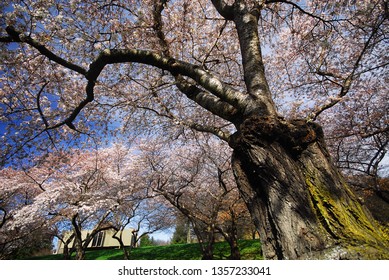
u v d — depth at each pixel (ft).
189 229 81.35
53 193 35.68
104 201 38.75
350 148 37.63
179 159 50.96
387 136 30.53
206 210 61.67
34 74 22.65
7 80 23.17
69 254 51.70
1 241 47.29
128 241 99.96
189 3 21.43
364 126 31.83
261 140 7.72
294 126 8.08
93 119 27.09
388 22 21.94
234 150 8.64
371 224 6.56
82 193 38.52
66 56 20.22
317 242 6.11
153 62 13.55
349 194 7.18
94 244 97.91
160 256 57.93
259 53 11.23
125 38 17.95
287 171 7.11
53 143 25.68
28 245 55.62
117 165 50.06
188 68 12.73
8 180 42.55
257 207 7.53
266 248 6.98
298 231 6.35
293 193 6.79
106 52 13.79
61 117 26.21
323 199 6.85
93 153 43.39
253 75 10.45
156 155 48.67
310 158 7.63
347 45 27.48
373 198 37.27
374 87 31.17
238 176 8.21
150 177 47.19
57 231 57.41
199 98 12.36
